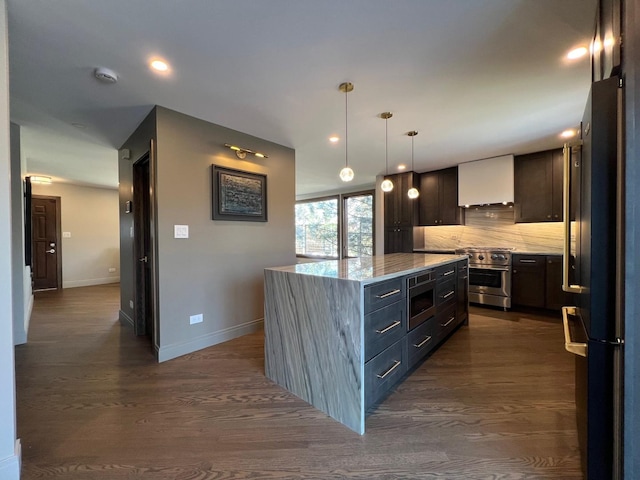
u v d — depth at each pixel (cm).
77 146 387
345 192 773
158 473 146
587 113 127
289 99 260
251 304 353
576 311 161
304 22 167
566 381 234
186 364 269
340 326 186
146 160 318
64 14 158
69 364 269
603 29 131
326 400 194
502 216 495
